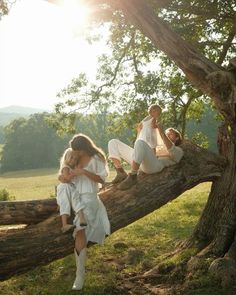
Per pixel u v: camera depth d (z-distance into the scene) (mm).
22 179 63500
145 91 14164
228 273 7266
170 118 14469
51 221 7320
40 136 89812
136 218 7781
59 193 6926
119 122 16312
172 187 7984
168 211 15328
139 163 7645
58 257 7188
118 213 7617
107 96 15938
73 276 8164
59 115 16375
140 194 7809
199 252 8227
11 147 90375
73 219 7039
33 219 7488
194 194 20516
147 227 12484
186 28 11906
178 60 8156
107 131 16812
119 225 7617
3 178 69125
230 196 8414
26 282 7961
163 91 14406
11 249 6953
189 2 11125
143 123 8172
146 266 8562
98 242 6988
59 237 7098
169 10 11523
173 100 14562
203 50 12758
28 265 7070
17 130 90562
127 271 8430
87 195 6844
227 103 8016
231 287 7105
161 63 14312
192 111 16500
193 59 8078
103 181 6906
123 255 9602
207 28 12766
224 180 8508
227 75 7871
